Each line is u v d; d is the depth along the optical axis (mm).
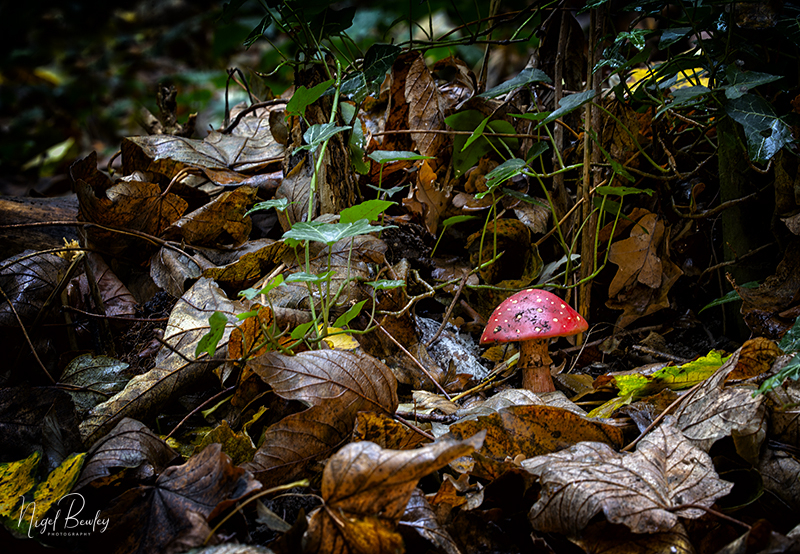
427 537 884
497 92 1130
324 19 1127
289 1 1099
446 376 1082
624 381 1008
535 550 901
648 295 1132
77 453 964
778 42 1066
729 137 1067
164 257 1124
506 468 926
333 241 961
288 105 1053
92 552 890
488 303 1188
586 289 1137
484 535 902
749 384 942
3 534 866
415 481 856
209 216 1142
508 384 1096
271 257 1124
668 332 1143
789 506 900
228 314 1044
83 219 1135
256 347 1010
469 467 948
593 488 881
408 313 1108
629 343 1140
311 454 940
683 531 876
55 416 980
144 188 1128
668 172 1174
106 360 1053
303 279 977
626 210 1186
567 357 1141
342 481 859
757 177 1075
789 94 1075
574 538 874
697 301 1165
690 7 1089
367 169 1190
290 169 1162
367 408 955
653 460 910
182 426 1024
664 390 992
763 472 914
